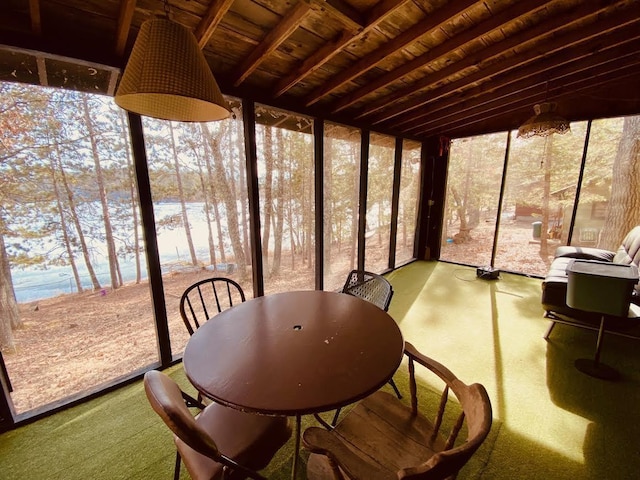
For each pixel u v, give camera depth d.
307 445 0.77
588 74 2.83
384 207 5.21
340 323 1.41
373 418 1.15
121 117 3.01
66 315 3.00
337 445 0.76
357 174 4.71
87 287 3.13
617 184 4.16
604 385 1.95
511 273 4.46
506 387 1.95
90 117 2.87
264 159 4.29
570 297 2.10
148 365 2.21
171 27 0.88
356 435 1.07
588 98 3.49
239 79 2.16
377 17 1.57
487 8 1.76
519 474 1.35
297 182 4.63
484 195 8.02
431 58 2.17
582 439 1.53
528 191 7.37
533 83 2.88
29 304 2.79
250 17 1.62
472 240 7.89
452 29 1.95
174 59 0.85
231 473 0.96
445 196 5.14
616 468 1.37
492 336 2.61
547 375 2.06
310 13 1.59
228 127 4.08
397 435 1.07
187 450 1.04
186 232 3.90
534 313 3.08
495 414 1.72
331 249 4.91
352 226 4.90
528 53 2.32
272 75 2.34
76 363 2.54
